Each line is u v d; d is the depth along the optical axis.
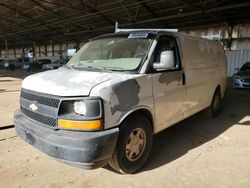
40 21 28.78
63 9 22.66
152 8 19.14
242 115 6.77
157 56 3.76
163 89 3.82
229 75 20.88
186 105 4.55
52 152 2.92
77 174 3.44
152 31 4.00
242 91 11.59
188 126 5.73
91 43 4.55
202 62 5.18
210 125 5.80
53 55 43.53
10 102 8.91
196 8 16.92
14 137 4.87
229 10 17.48
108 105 2.95
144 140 3.57
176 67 4.18
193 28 23.72
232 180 3.29
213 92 5.95
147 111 3.56
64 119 2.90
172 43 4.20
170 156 4.05
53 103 3.00
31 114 3.35
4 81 17.69
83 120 2.83
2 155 4.02
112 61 3.87
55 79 3.34
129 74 3.43
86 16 21.83
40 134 3.02
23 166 3.65
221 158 3.97
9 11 26.25
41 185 3.16
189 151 4.25
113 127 3.03
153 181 3.27
